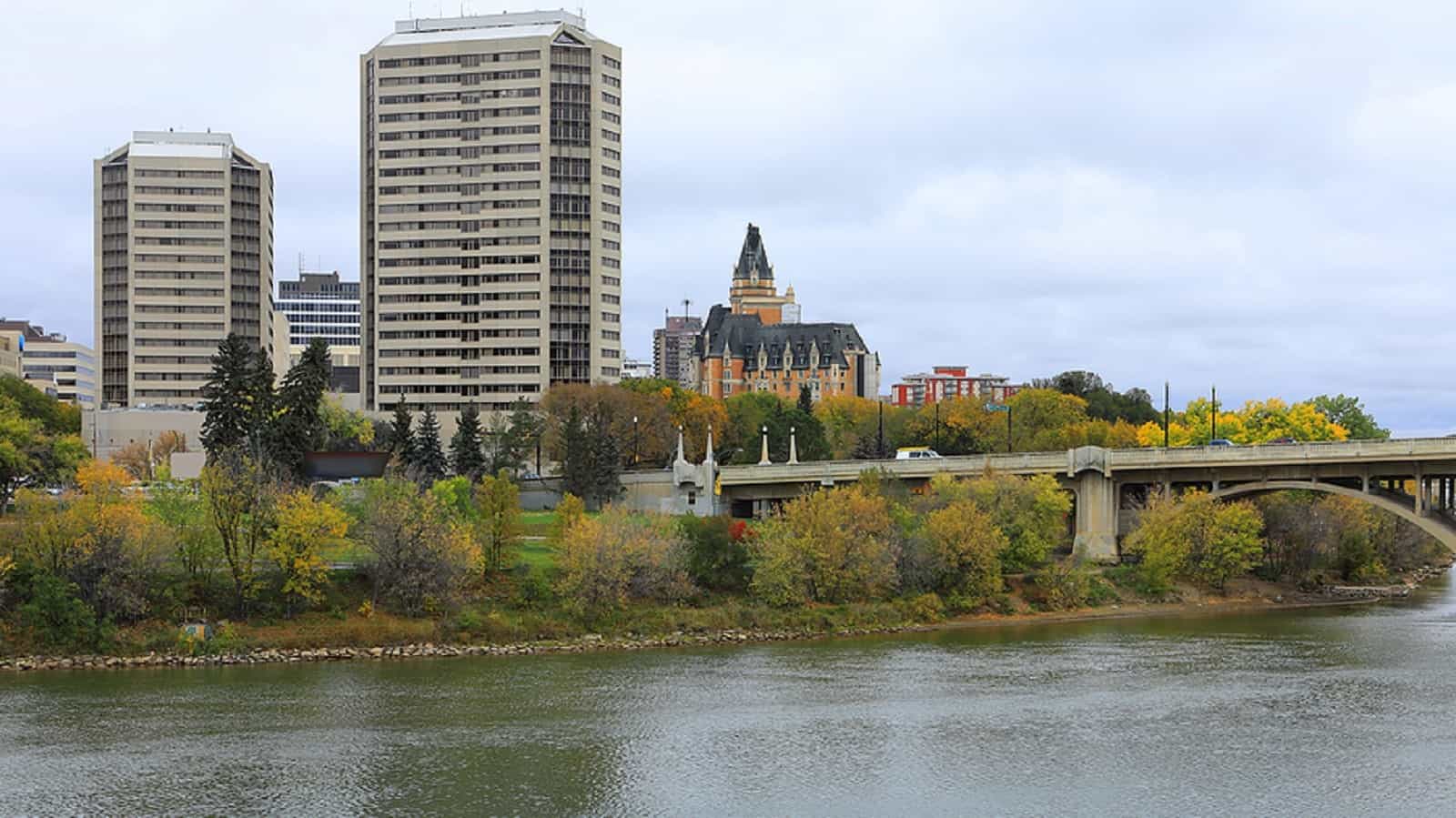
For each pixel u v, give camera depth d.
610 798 83.75
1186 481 169.38
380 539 132.00
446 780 87.19
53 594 120.88
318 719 101.88
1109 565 169.38
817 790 85.38
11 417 178.88
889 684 114.62
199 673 117.38
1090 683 114.88
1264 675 118.25
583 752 93.38
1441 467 146.50
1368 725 100.12
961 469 177.12
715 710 105.31
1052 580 158.62
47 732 97.88
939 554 153.38
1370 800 83.06
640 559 140.12
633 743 95.56
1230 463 159.62
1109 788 85.56
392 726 99.94
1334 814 80.56
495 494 144.38
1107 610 158.12
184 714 103.00
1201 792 84.75
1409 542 197.38
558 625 134.12
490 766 90.19
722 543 149.38
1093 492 170.88
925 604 149.25
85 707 104.81
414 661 124.31
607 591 137.00
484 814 80.81
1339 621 151.12
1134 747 94.44
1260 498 181.88
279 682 114.31
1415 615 156.75
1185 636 140.12
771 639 137.62
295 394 172.25
